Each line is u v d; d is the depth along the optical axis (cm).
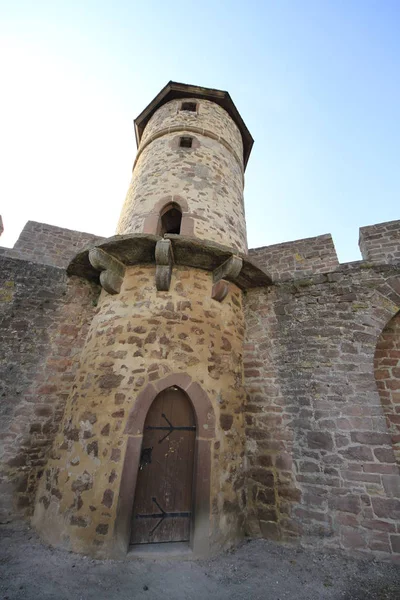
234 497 351
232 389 402
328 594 256
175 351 368
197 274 436
